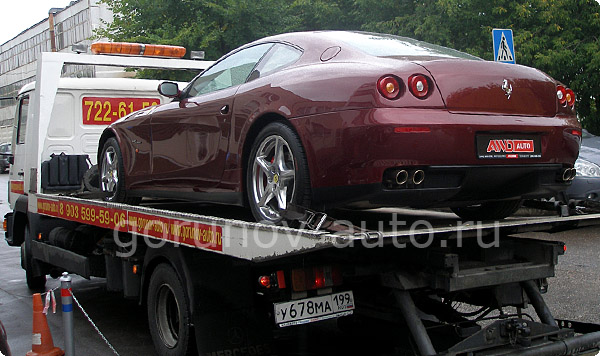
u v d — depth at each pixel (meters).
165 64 7.77
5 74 63.31
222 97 4.66
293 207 3.65
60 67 7.23
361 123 3.59
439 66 3.78
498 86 3.90
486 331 3.73
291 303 3.88
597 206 4.69
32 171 7.41
